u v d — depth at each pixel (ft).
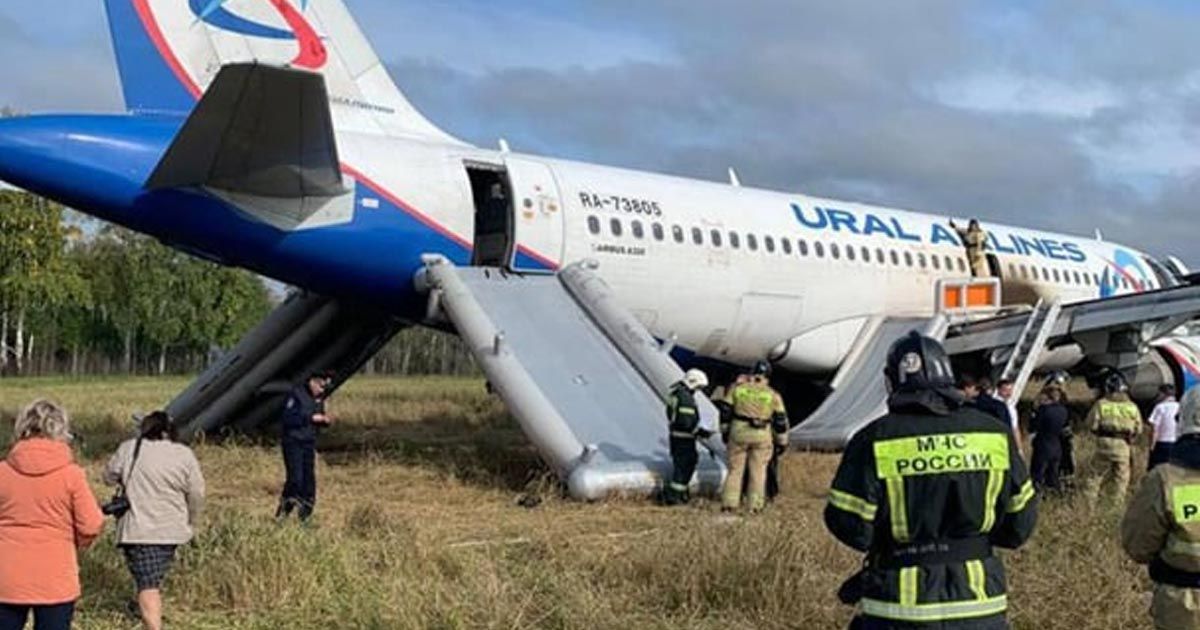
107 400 113.09
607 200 58.03
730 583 26.37
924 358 14.43
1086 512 34.22
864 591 14.56
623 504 43.55
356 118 54.03
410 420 82.99
